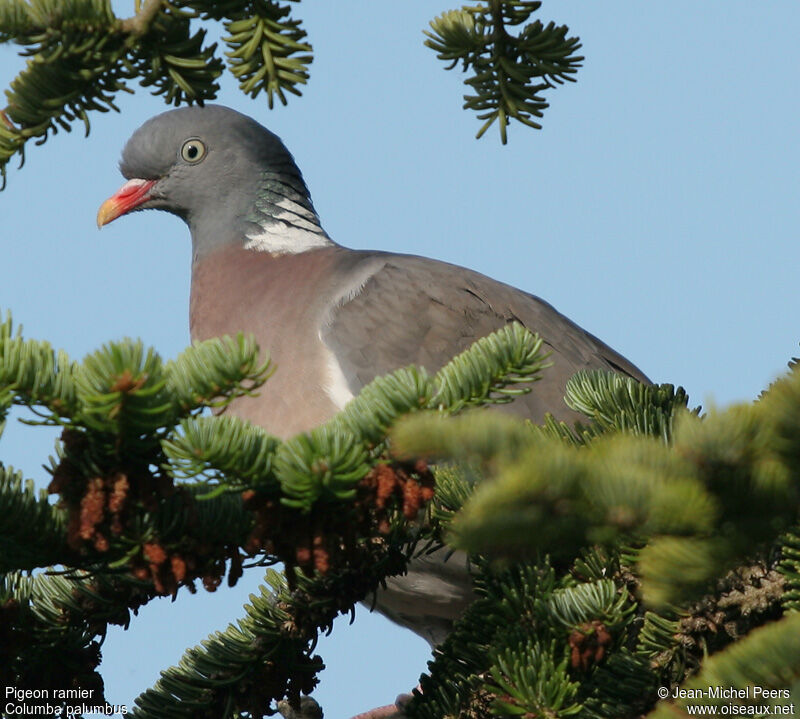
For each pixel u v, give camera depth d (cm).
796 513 361
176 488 532
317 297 1153
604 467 352
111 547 546
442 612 1103
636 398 699
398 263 1188
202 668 719
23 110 638
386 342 1127
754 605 630
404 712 699
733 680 381
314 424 1104
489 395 506
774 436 352
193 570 547
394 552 725
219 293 1220
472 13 711
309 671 733
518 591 662
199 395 491
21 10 605
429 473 514
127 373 462
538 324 1189
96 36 620
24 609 680
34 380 474
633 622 694
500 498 347
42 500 569
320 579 721
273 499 518
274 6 624
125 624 705
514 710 596
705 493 356
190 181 1253
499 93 726
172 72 632
